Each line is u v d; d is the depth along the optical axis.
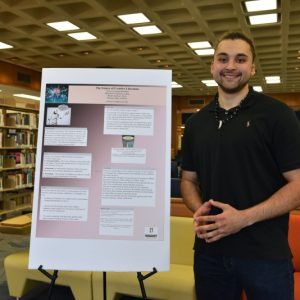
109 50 7.95
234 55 1.50
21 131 7.11
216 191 1.52
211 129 1.58
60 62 9.01
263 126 1.45
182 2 5.04
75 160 1.63
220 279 1.55
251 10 5.39
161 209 1.61
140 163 1.63
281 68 9.81
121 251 1.60
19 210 6.93
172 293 2.49
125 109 1.66
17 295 2.91
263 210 1.36
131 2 5.24
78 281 2.73
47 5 5.08
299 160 1.39
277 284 1.42
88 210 1.61
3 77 8.75
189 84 12.56
